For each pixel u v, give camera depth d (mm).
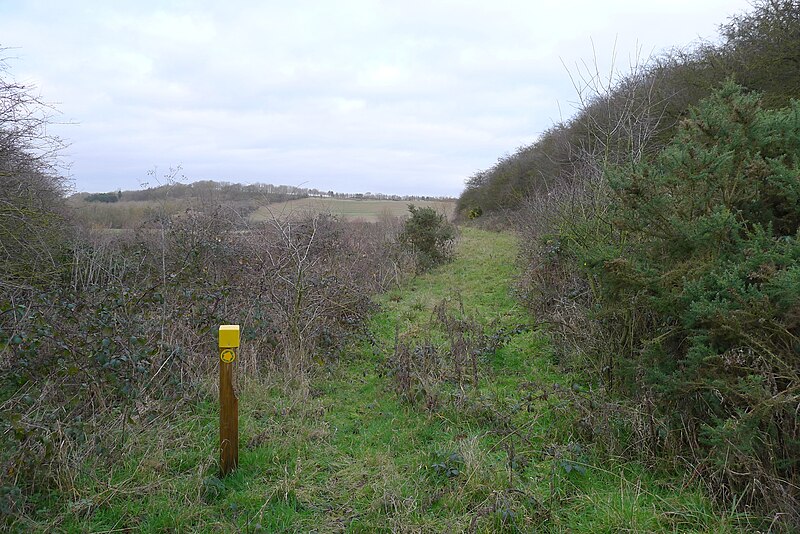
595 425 4191
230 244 7793
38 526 3164
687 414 3836
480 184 33312
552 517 3330
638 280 4047
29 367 3975
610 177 4352
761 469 3180
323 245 8656
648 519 3264
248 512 3467
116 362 3928
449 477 3797
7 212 6742
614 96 8156
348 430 4707
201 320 5496
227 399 3830
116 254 8047
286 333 6055
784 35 9617
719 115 4297
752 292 3400
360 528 3352
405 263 12898
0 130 6461
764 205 4117
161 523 3311
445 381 5477
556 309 6734
